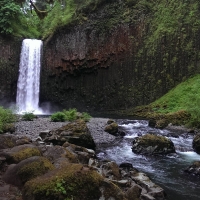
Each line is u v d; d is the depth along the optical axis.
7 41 32.81
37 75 33.81
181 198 6.81
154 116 21.95
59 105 33.75
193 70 27.69
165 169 9.37
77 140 11.56
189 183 7.95
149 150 11.37
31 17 37.91
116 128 15.82
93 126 17.08
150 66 29.52
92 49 31.97
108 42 31.48
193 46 28.17
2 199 4.16
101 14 32.31
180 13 29.61
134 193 5.39
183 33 28.75
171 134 15.72
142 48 30.20
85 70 32.44
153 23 30.67
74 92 33.09
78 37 32.66
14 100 33.09
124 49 30.80
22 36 33.97
